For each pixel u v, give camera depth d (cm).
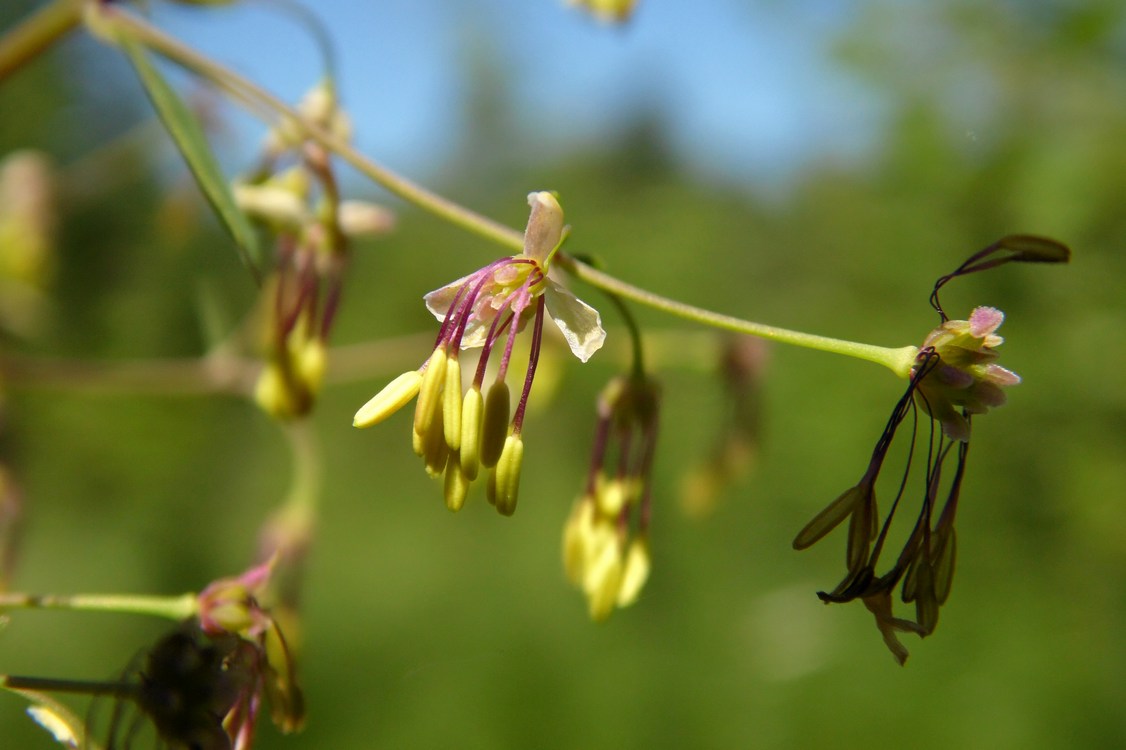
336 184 12
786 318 27
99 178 19
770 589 28
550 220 9
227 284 32
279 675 10
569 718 29
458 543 40
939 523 9
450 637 35
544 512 37
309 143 12
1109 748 23
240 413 31
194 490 32
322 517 44
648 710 28
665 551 29
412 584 39
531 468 35
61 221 18
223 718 10
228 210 11
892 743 25
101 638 30
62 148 34
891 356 9
